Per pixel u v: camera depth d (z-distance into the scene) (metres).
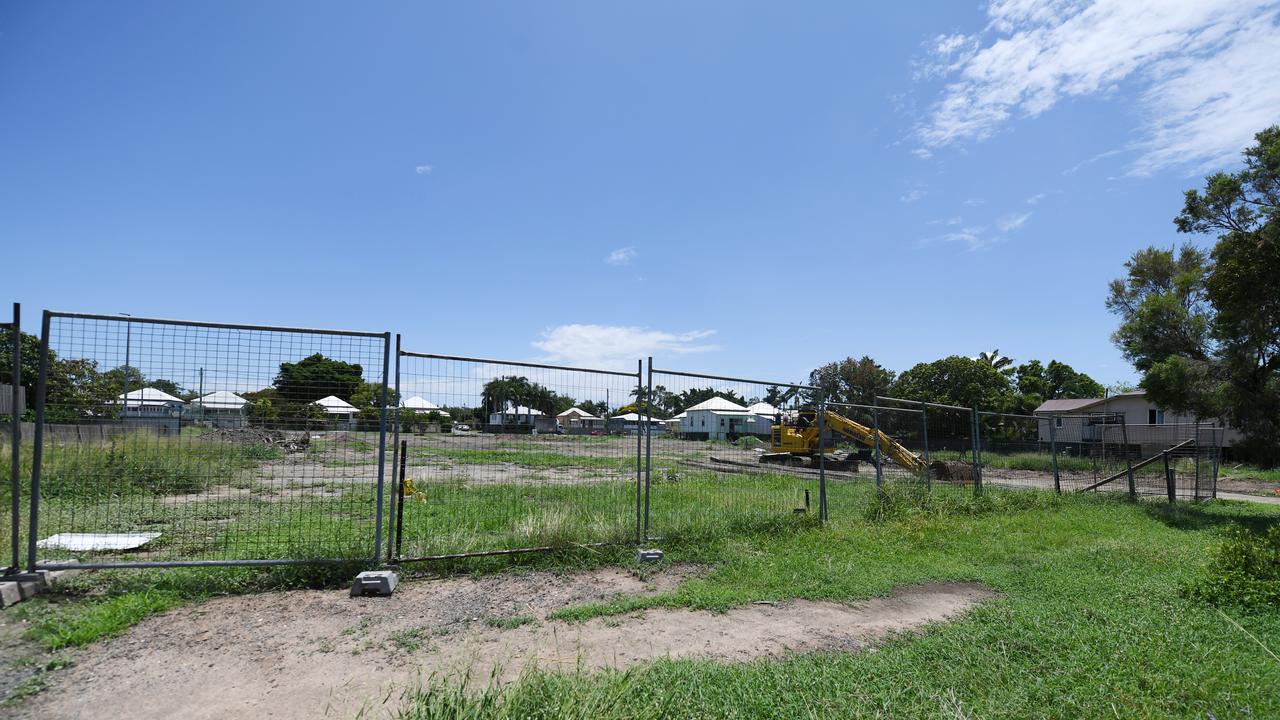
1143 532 10.07
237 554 6.54
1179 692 3.81
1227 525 10.30
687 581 6.38
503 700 3.15
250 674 4.01
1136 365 15.95
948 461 13.81
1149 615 5.31
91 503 8.31
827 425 21.05
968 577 6.83
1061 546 8.70
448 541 7.06
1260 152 12.73
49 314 5.67
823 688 3.73
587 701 3.16
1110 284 28.58
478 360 6.89
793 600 5.89
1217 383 13.47
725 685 3.72
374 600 5.61
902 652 4.41
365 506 10.15
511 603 5.62
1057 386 58.81
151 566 5.58
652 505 9.63
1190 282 15.09
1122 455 16.83
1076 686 3.86
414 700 3.24
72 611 4.96
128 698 3.66
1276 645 4.73
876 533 8.80
